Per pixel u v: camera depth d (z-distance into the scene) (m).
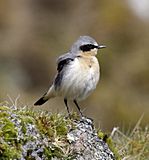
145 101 21.66
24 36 26.02
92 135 8.62
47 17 27.62
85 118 9.00
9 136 7.49
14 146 7.46
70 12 28.09
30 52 25.19
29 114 8.14
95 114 20.20
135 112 20.41
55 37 26.50
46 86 24.17
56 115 8.42
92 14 27.56
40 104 10.75
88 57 10.13
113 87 22.38
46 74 24.56
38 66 24.75
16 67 24.48
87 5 28.16
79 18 27.59
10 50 25.19
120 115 20.19
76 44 10.32
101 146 8.54
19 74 24.12
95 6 28.03
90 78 9.97
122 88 22.52
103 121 19.59
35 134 7.75
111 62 23.95
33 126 7.83
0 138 7.43
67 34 26.67
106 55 24.20
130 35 26.11
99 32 26.44
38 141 7.68
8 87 22.44
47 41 26.08
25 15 27.38
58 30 26.97
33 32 26.58
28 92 22.61
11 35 25.97
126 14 27.12
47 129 7.95
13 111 8.04
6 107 8.05
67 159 7.78
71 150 7.96
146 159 10.05
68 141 8.11
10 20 26.78
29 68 24.70
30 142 7.61
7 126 7.56
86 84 9.98
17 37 25.88
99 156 8.27
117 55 24.55
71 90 10.02
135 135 10.62
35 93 22.92
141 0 27.91
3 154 7.31
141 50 25.09
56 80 10.23
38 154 7.59
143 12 27.38
